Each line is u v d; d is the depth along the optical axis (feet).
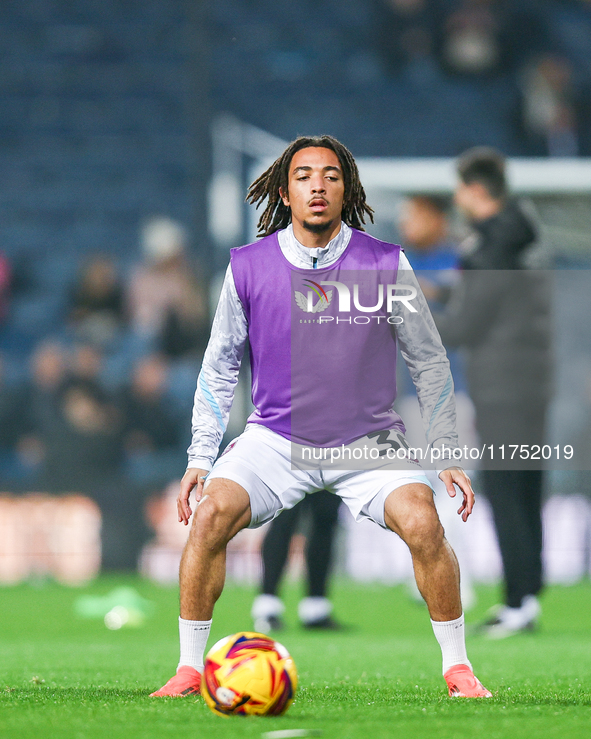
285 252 39.73
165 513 139.95
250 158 160.45
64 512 139.54
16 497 139.44
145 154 226.58
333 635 74.90
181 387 161.27
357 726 30.55
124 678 46.52
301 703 36.45
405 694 39.99
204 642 38.37
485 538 128.57
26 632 80.59
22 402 156.35
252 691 32.17
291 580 138.00
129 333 174.91
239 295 39.83
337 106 226.17
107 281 174.81
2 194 221.05
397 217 117.60
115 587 127.95
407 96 227.20
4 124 230.07
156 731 29.48
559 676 47.57
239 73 232.12
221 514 37.70
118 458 141.18
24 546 138.92
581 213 122.83
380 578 134.41
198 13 180.45
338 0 248.11
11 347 193.88
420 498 37.32
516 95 217.77
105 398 141.79
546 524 131.23
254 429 39.81
